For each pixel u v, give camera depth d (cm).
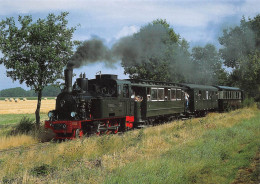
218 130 1367
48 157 858
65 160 826
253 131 1377
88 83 1462
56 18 1496
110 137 1085
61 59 1477
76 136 1223
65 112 1274
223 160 856
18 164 769
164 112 1831
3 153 969
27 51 1368
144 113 1622
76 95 1260
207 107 2534
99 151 945
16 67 1319
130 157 863
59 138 1291
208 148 947
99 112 1278
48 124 1278
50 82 1433
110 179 618
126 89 1499
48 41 1446
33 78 1416
